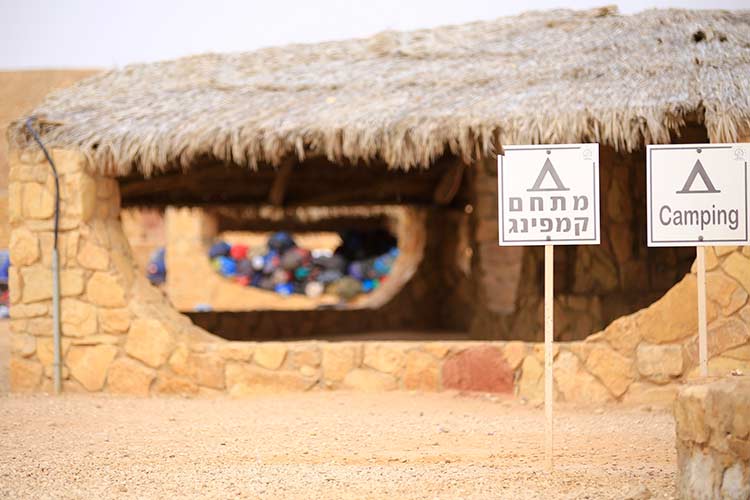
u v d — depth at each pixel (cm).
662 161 939
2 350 2106
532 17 1656
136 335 1439
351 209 2858
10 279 1478
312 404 1303
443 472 897
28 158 1475
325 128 1416
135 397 1416
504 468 914
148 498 809
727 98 1294
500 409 1279
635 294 1667
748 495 705
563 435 1103
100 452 1003
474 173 2233
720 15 1512
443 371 1378
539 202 879
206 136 1439
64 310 1462
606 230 1695
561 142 1340
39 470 916
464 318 2441
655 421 1199
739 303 1272
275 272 3419
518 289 2011
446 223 2548
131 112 1516
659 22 1499
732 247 1275
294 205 2233
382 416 1215
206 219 3338
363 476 881
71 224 1459
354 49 1653
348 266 3431
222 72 1625
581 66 1436
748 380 759
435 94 1456
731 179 934
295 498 804
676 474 823
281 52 1677
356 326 2462
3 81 3950
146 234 4009
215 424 1169
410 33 1670
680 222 938
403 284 2555
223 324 2236
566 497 789
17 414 1263
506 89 1432
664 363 1308
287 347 1400
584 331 1723
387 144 1395
